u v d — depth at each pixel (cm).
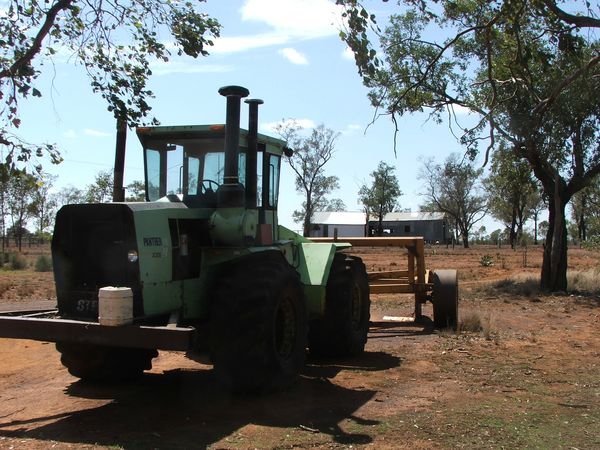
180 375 756
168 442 493
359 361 844
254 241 675
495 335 1055
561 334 1078
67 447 480
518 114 795
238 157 670
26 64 741
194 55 862
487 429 537
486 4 641
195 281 640
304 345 696
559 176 1841
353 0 526
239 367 605
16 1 763
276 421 554
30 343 988
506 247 7550
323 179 6150
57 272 608
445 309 1120
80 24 813
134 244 577
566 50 607
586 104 1551
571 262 3719
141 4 818
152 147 730
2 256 3403
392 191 8038
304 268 794
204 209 665
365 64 541
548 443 503
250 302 606
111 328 540
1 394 672
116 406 611
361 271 908
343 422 553
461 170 1498
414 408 603
